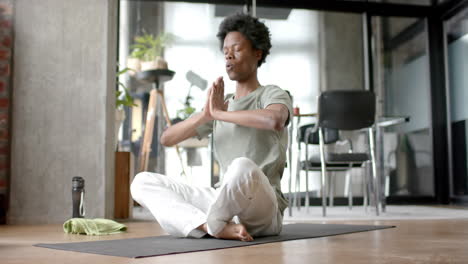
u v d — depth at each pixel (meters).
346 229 2.25
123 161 3.31
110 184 3.17
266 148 1.70
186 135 1.80
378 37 6.21
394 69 6.21
